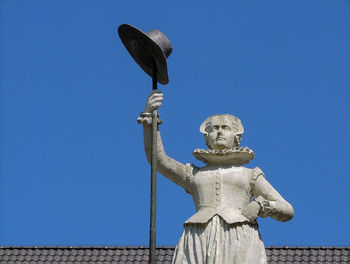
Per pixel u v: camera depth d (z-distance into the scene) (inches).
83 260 1175.6
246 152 719.7
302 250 1122.7
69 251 1194.0
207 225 697.6
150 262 673.0
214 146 725.9
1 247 1204.5
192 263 689.6
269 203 705.0
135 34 719.1
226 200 709.3
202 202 711.7
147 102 716.7
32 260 1185.4
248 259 687.1
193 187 719.7
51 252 1195.9
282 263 1103.0
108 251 1182.9
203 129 735.7
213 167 723.4
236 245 688.4
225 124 727.7
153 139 706.8
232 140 727.1
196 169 726.5
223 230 693.9
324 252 1118.4
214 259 683.4
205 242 692.1
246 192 716.7
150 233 679.7
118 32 725.3
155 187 692.1
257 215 701.9
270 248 1126.4
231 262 685.9
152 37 722.8
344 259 1105.4
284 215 709.3
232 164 724.0
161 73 728.3
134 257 1163.3
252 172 720.3
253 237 695.7
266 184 717.9
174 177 724.7
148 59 732.7
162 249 1162.0
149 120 713.6
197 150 723.4
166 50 725.9
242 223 697.0
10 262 1181.7
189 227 701.9
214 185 712.4
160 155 719.1
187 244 696.4
